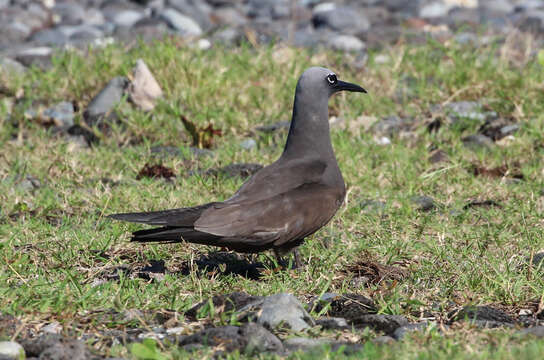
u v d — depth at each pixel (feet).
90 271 31.78
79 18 94.99
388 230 36.09
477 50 62.85
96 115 53.93
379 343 24.32
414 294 29.48
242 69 59.36
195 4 100.22
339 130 50.31
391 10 100.12
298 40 79.00
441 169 44.70
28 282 30.07
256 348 24.06
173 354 23.52
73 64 60.03
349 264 32.40
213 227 29.17
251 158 46.88
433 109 54.75
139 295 28.99
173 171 45.24
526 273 31.35
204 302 27.89
